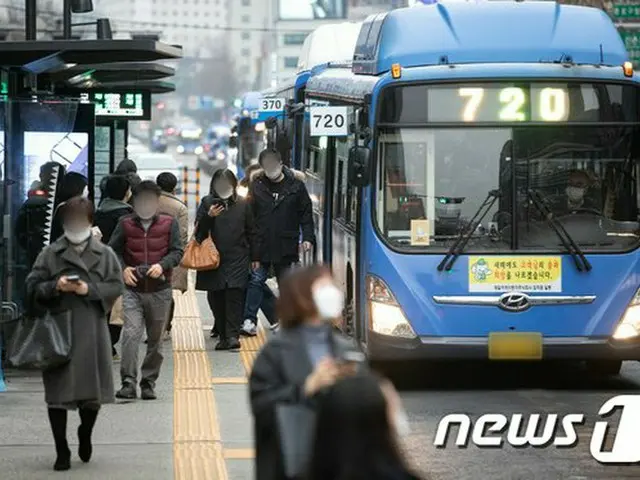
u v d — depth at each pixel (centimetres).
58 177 4878
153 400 4409
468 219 4619
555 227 4612
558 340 4597
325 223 6128
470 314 4591
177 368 5100
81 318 3372
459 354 4591
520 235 4609
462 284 4597
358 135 4741
